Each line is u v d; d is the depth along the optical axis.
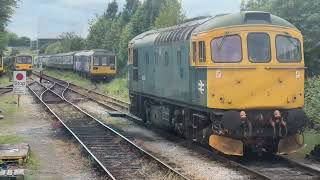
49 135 18.89
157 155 14.67
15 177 11.09
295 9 18.98
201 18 16.23
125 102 30.77
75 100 34.41
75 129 20.42
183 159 14.06
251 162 13.62
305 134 16.41
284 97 13.73
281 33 13.81
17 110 27.17
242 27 13.67
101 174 12.41
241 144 13.70
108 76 53.94
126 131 19.95
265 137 13.77
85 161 14.05
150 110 20.83
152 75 19.62
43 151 15.66
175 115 17.33
